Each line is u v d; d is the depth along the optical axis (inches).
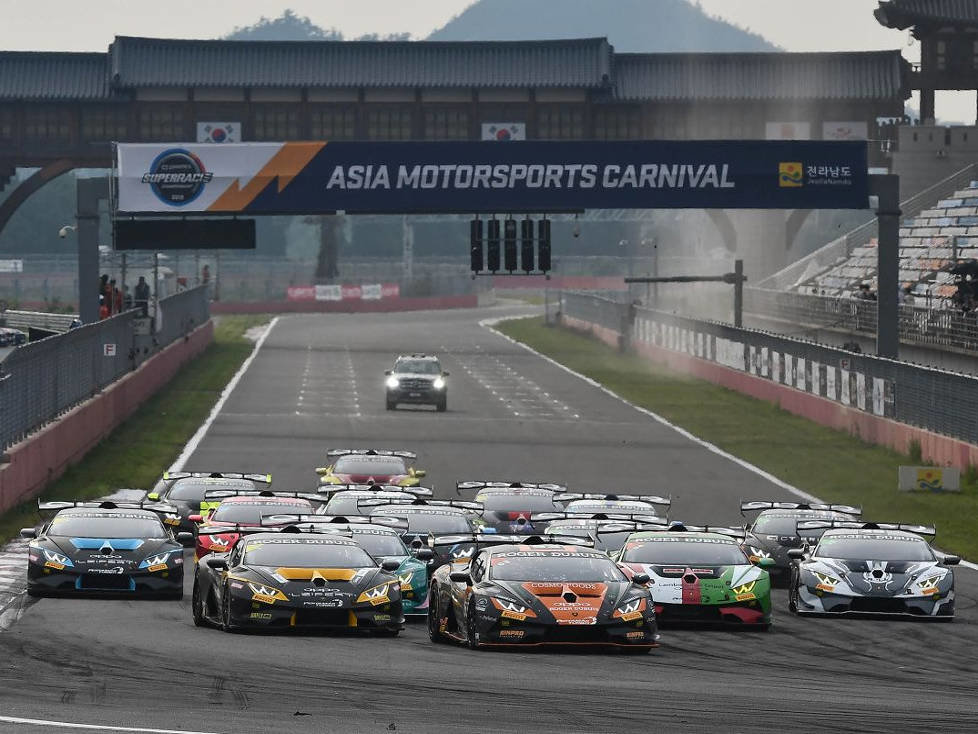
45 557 3902.6
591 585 3083.2
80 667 2659.9
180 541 5433.1
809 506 5024.6
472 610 3048.7
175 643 3009.4
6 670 2605.8
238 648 2957.7
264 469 7701.8
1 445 5871.1
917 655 3186.5
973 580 4795.8
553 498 5270.7
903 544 4018.2
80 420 7598.4
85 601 3863.2
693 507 6781.5
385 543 3836.1
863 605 3814.0
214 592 3302.2
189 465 7765.8
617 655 3043.8
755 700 2472.9
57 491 6545.3
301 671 2662.4
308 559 3299.7
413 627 3580.2
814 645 3307.1
